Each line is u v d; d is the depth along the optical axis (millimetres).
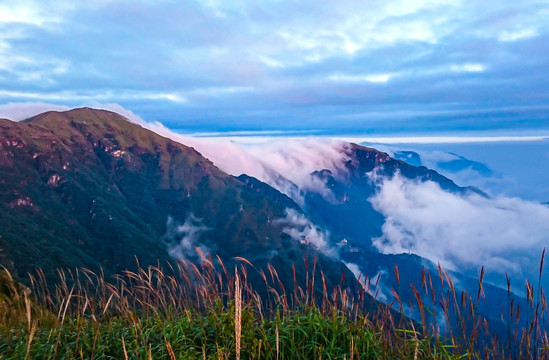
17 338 5016
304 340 4523
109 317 5254
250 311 4750
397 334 4379
